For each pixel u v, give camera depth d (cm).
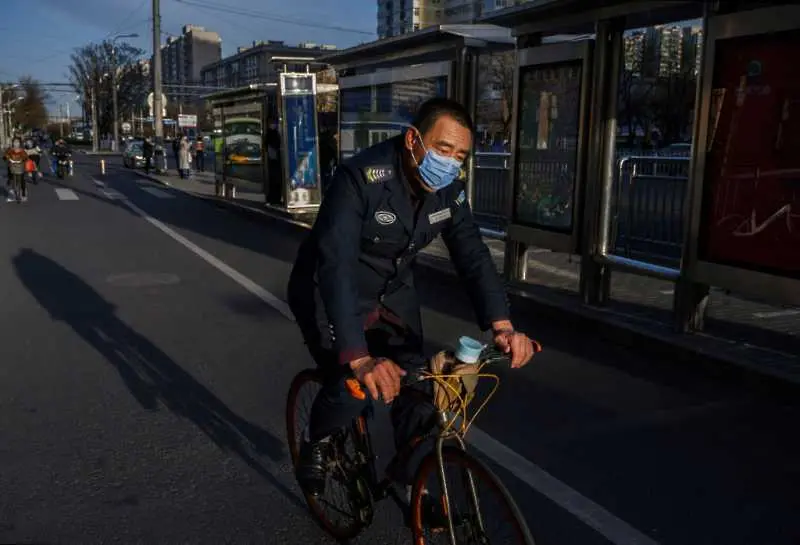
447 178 259
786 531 342
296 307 294
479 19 787
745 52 547
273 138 1605
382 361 240
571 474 395
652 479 390
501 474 394
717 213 575
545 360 593
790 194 523
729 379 541
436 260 959
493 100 1498
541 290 789
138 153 3803
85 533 333
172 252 1131
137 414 473
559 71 741
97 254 1106
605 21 678
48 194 2189
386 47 1027
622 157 981
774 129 532
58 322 700
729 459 415
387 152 269
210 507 358
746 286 556
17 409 478
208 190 2300
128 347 620
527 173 800
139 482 382
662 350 600
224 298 809
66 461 405
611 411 485
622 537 335
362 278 283
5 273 948
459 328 698
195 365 574
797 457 418
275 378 545
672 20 668
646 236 957
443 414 252
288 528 340
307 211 1478
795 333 617
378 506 360
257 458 412
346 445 315
